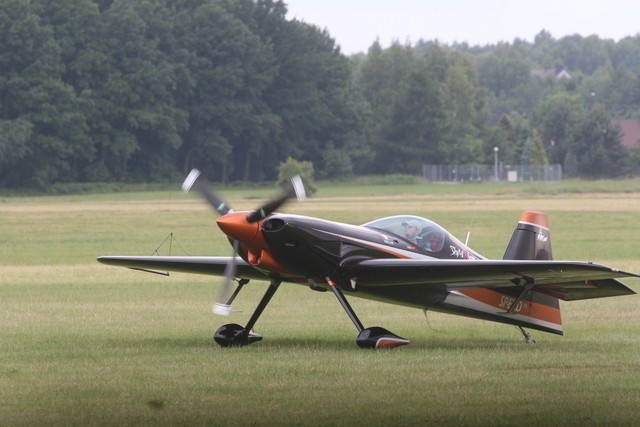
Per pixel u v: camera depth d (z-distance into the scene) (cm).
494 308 5216
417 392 3691
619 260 10850
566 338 5422
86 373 4100
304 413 3353
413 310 6850
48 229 16375
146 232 15650
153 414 3347
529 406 3462
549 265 4453
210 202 5122
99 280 8962
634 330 5741
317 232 4788
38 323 5972
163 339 5272
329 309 6881
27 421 3253
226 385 3831
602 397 3606
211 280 8944
